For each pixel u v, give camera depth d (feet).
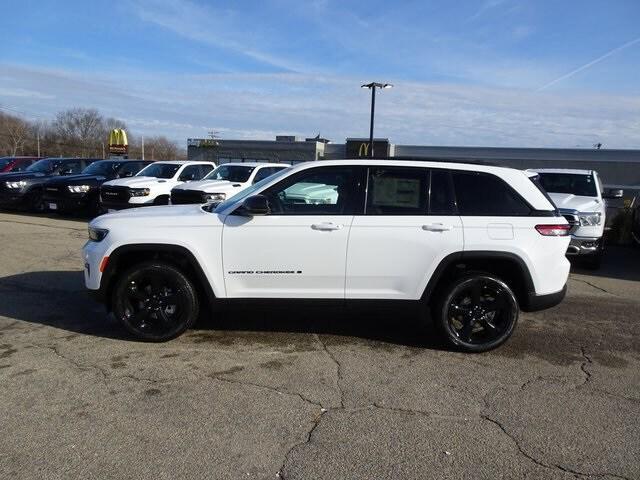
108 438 11.00
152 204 43.75
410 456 10.56
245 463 10.23
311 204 16.17
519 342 17.42
